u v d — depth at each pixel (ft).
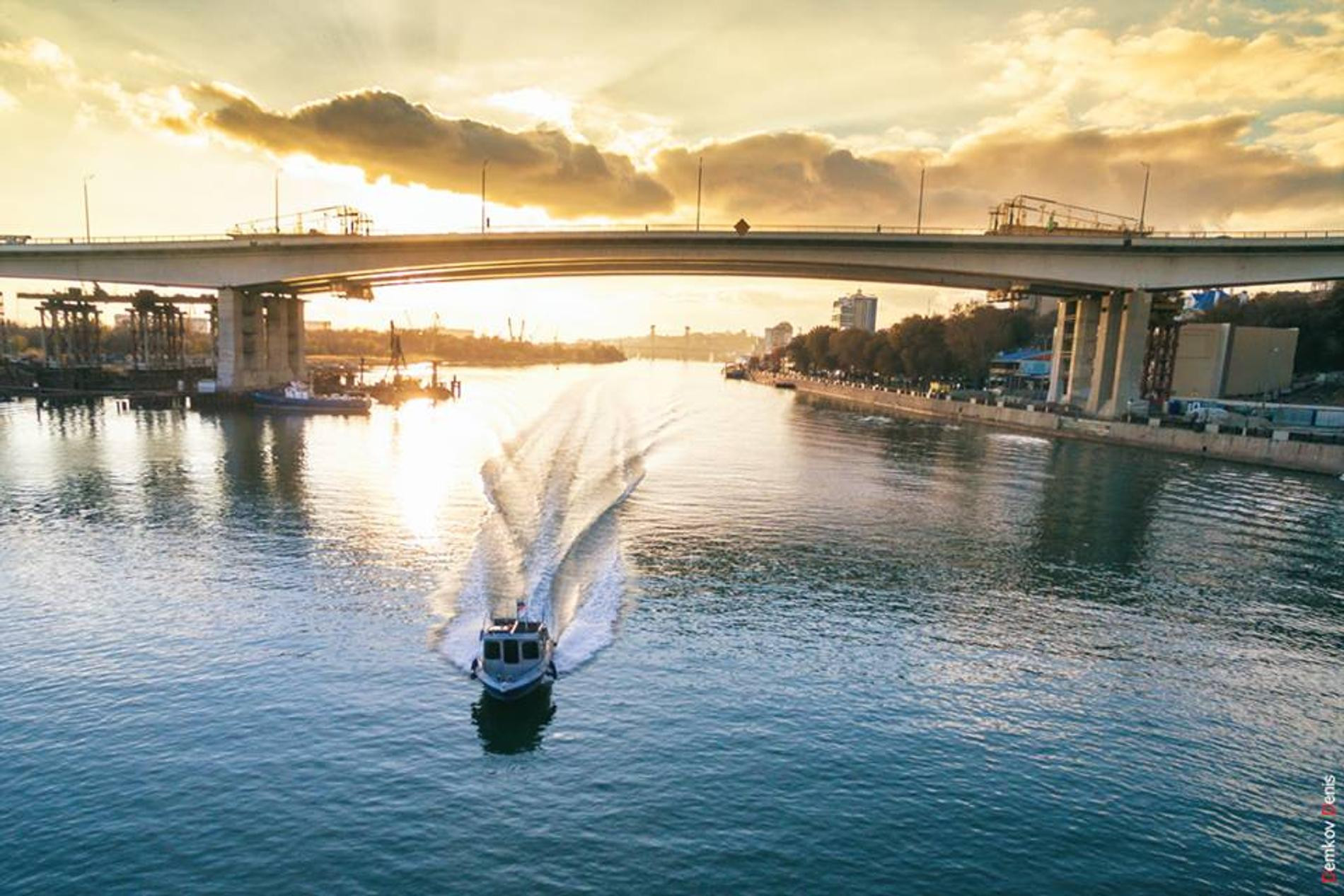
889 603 143.54
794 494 239.09
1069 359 479.00
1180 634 132.77
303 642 117.50
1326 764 94.12
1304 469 290.76
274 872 70.49
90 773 84.28
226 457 278.67
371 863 71.87
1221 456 321.52
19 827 75.56
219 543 167.94
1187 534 199.21
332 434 346.33
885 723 99.40
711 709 101.55
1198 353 464.65
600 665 113.29
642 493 234.38
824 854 74.95
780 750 92.38
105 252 395.96
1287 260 342.85
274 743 90.63
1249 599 151.43
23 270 397.19
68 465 257.96
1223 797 86.74
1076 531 200.34
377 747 90.38
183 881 69.15
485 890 69.10
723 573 157.58
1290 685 114.93
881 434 409.28
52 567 150.30
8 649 113.50
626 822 78.74
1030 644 126.31
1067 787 87.35
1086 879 73.10
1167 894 71.77
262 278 408.26
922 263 372.17
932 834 78.48
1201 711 105.81
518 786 83.92
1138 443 356.38
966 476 278.05
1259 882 73.87
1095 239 350.84
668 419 445.78
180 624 123.24
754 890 70.18
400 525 184.65
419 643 117.91
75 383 476.54
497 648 105.50
